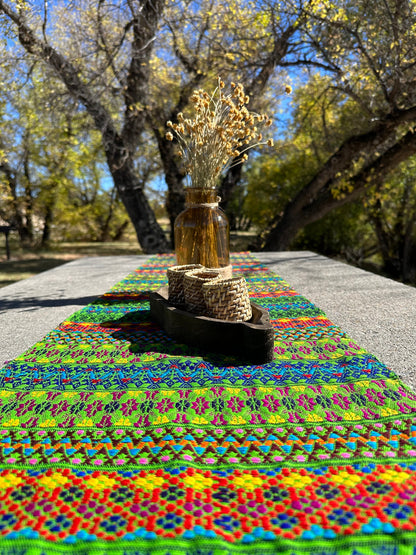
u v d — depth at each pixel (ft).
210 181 6.26
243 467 2.68
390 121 18.40
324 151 25.94
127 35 21.04
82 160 41.68
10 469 2.70
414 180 25.44
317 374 3.99
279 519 2.21
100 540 2.10
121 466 2.72
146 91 22.18
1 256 35.53
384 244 30.30
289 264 11.42
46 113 22.65
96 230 49.88
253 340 4.26
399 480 2.49
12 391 3.82
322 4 17.57
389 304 6.72
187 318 4.80
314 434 3.04
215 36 21.83
